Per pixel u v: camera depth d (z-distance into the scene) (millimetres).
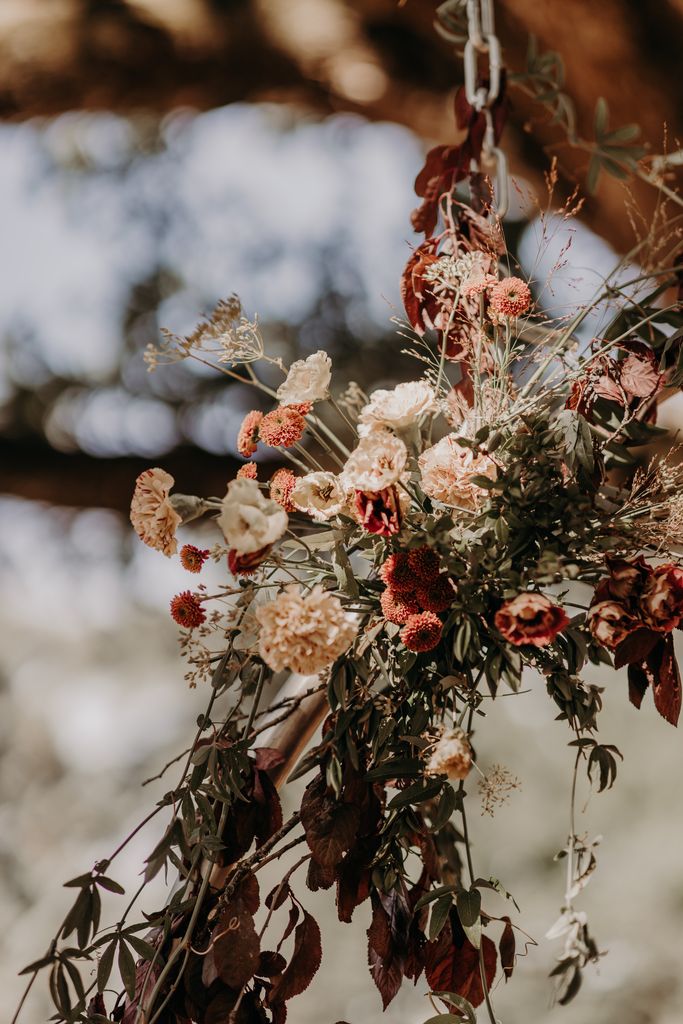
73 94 2326
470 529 945
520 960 3570
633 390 1015
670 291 1462
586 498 902
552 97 1477
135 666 6414
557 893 4434
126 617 6500
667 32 1808
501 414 981
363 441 886
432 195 1167
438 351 1135
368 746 960
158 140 3619
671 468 963
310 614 831
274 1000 936
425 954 983
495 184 1251
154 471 934
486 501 932
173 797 955
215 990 933
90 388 3271
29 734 6098
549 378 1019
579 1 1807
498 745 4855
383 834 978
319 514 904
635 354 1026
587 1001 3367
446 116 2482
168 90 2385
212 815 943
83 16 2244
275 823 992
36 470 3004
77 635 6461
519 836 4652
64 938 896
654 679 959
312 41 2332
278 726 1068
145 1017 924
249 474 958
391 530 870
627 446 1041
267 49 2334
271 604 844
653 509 947
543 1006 3338
